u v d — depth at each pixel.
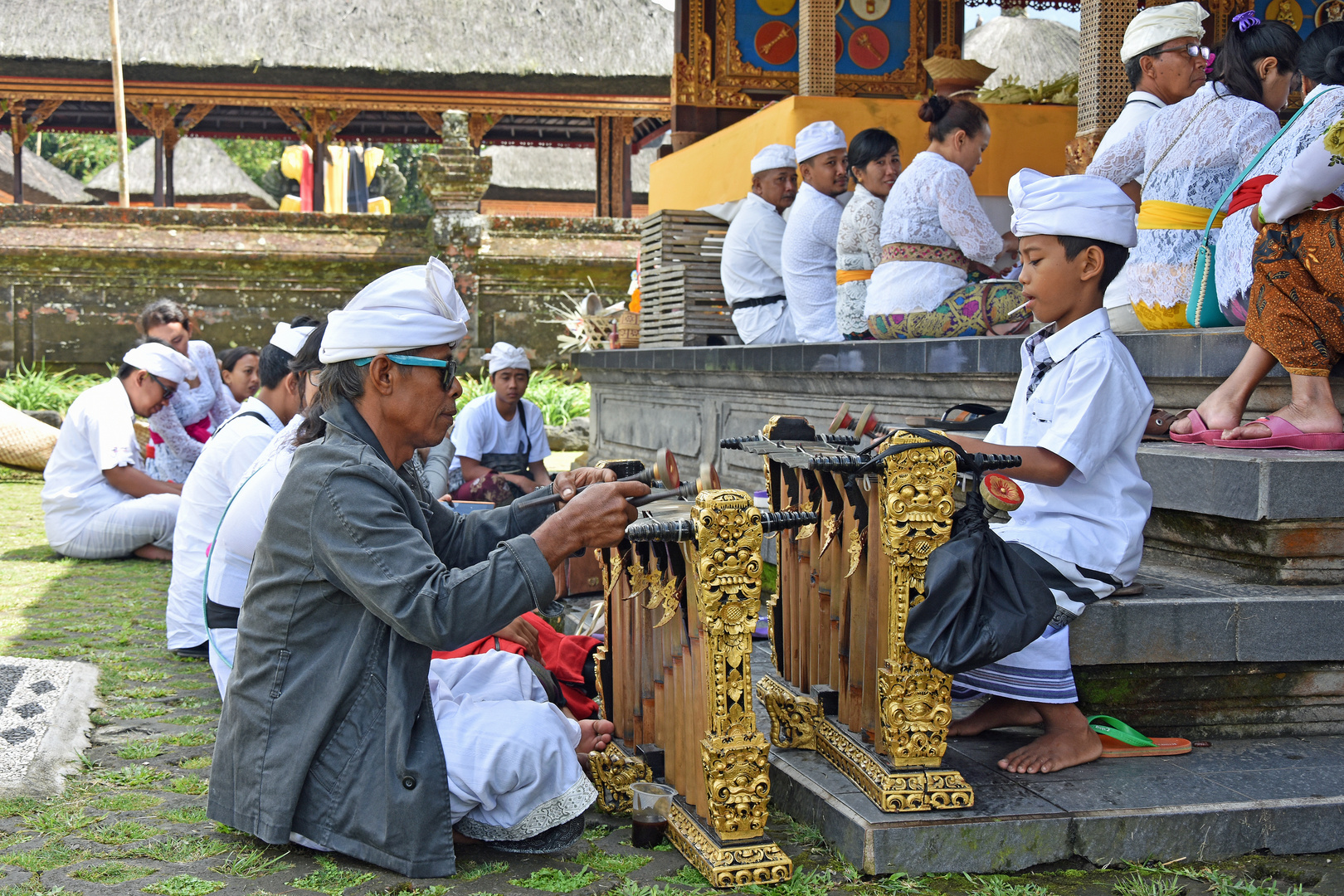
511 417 7.34
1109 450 2.86
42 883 2.42
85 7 20.42
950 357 4.93
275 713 2.51
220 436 4.53
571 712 3.45
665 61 21.33
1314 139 3.75
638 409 9.11
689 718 2.59
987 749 2.99
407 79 20.91
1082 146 6.36
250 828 2.53
